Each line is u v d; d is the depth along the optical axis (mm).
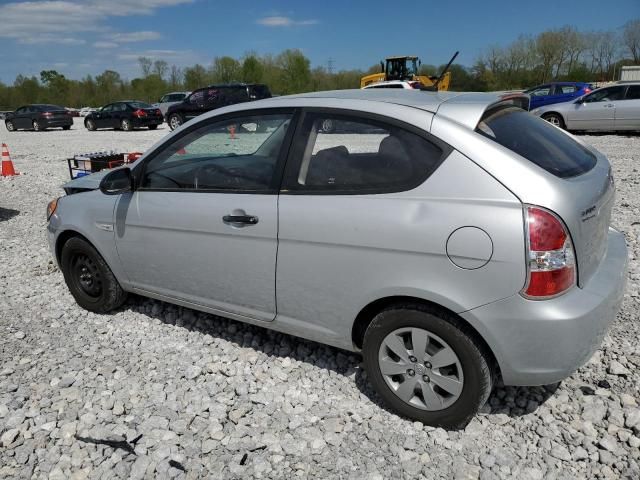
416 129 2762
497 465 2631
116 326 4203
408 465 2650
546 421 2916
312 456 2736
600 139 15094
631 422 2822
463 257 2553
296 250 3059
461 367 2705
